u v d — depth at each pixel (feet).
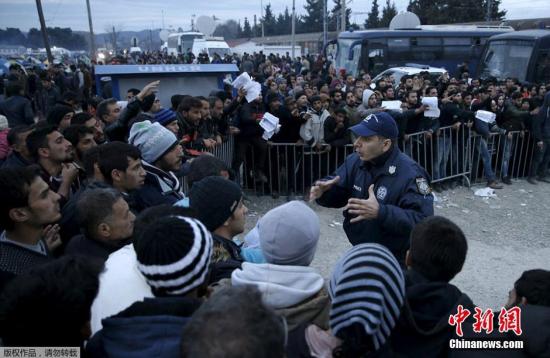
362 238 9.39
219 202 7.41
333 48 64.28
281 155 21.68
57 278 4.35
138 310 4.50
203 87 25.80
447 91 26.14
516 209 22.31
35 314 4.17
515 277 15.51
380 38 54.95
